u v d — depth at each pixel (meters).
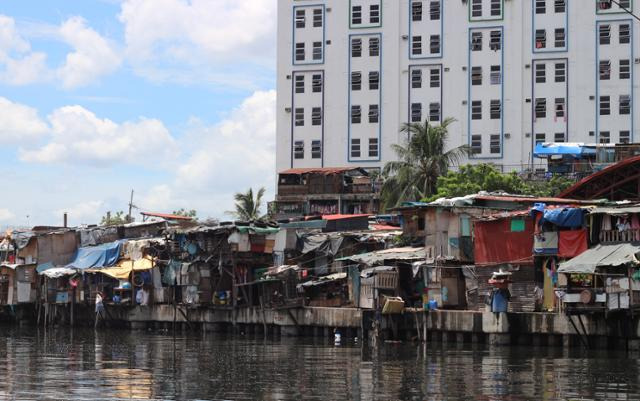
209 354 59.75
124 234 97.12
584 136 112.31
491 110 114.44
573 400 40.22
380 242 76.94
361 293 68.88
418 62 116.31
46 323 93.44
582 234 60.12
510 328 60.19
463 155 114.56
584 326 57.19
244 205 120.06
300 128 119.31
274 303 74.50
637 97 111.56
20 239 99.69
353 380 46.59
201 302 80.25
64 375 49.38
